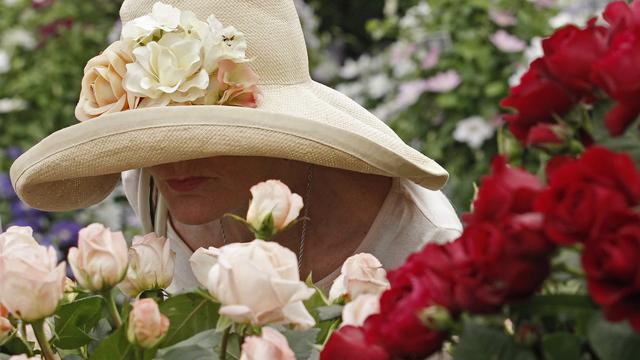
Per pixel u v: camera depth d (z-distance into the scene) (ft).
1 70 22.16
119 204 20.02
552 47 4.27
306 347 4.96
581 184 3.57
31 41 22.85
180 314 5.25
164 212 8.40
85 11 23.61
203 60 6.91
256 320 4.59
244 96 7.05
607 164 3.60
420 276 4.08
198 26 6.94
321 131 6.90
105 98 7.02
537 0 19.24
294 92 7.75
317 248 7.99
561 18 18.25
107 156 6.84
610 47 4.11
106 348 4.99
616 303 3.53
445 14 19.51
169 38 6.91
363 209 7.91
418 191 8.09
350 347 4.13
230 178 7.29
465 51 19.02
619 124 3.89
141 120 6.71
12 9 23.25
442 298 3.94
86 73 7.07
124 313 5.35
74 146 6.89
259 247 4.66
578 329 3.99
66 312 5.48
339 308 5.18
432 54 19.60
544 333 4.09
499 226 3.69
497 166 3.83
